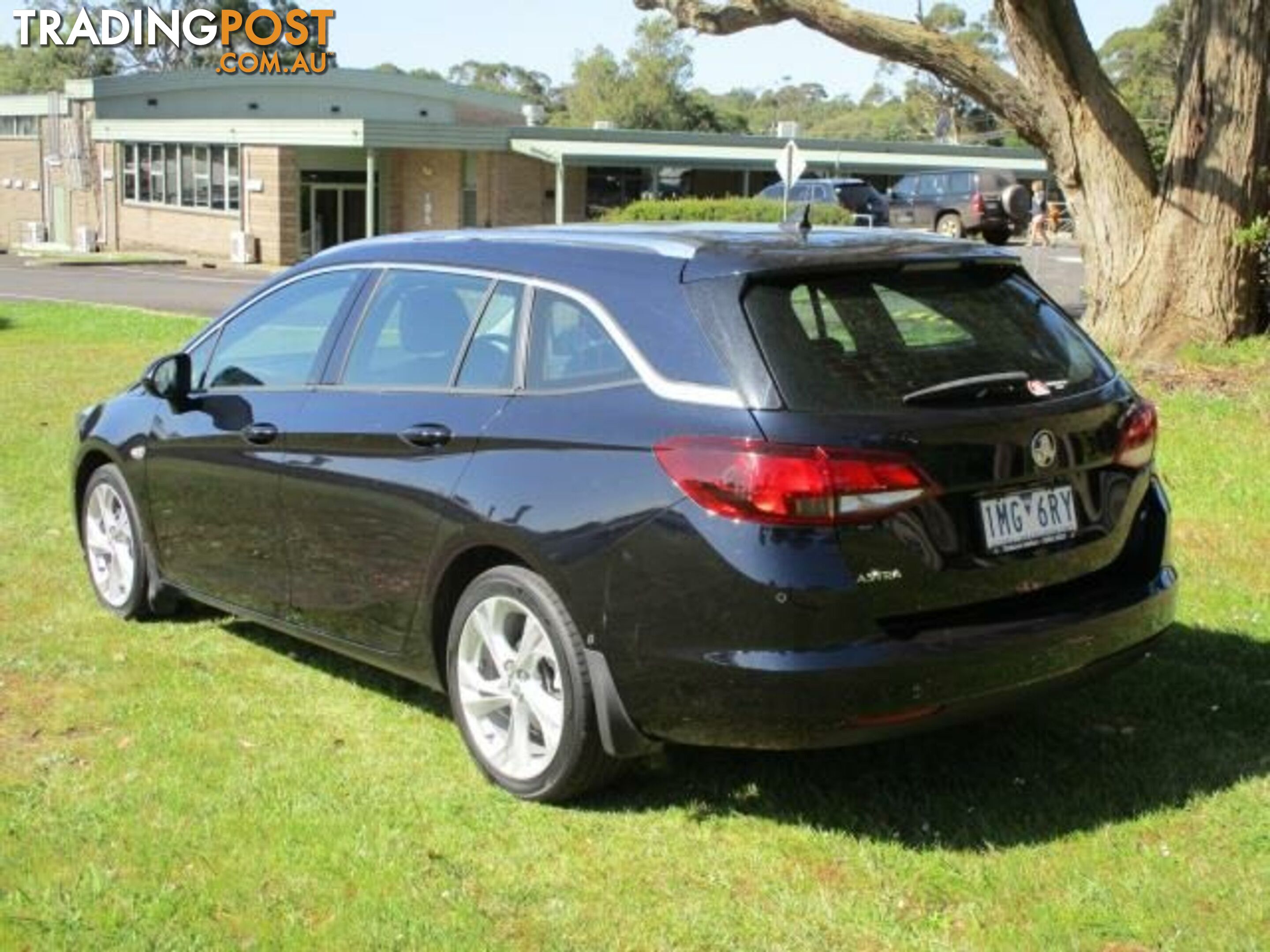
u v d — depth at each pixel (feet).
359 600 16.43
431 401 15.60
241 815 14.33
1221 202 44.16
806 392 12.94
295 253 141.18
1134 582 14.87
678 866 13.35
